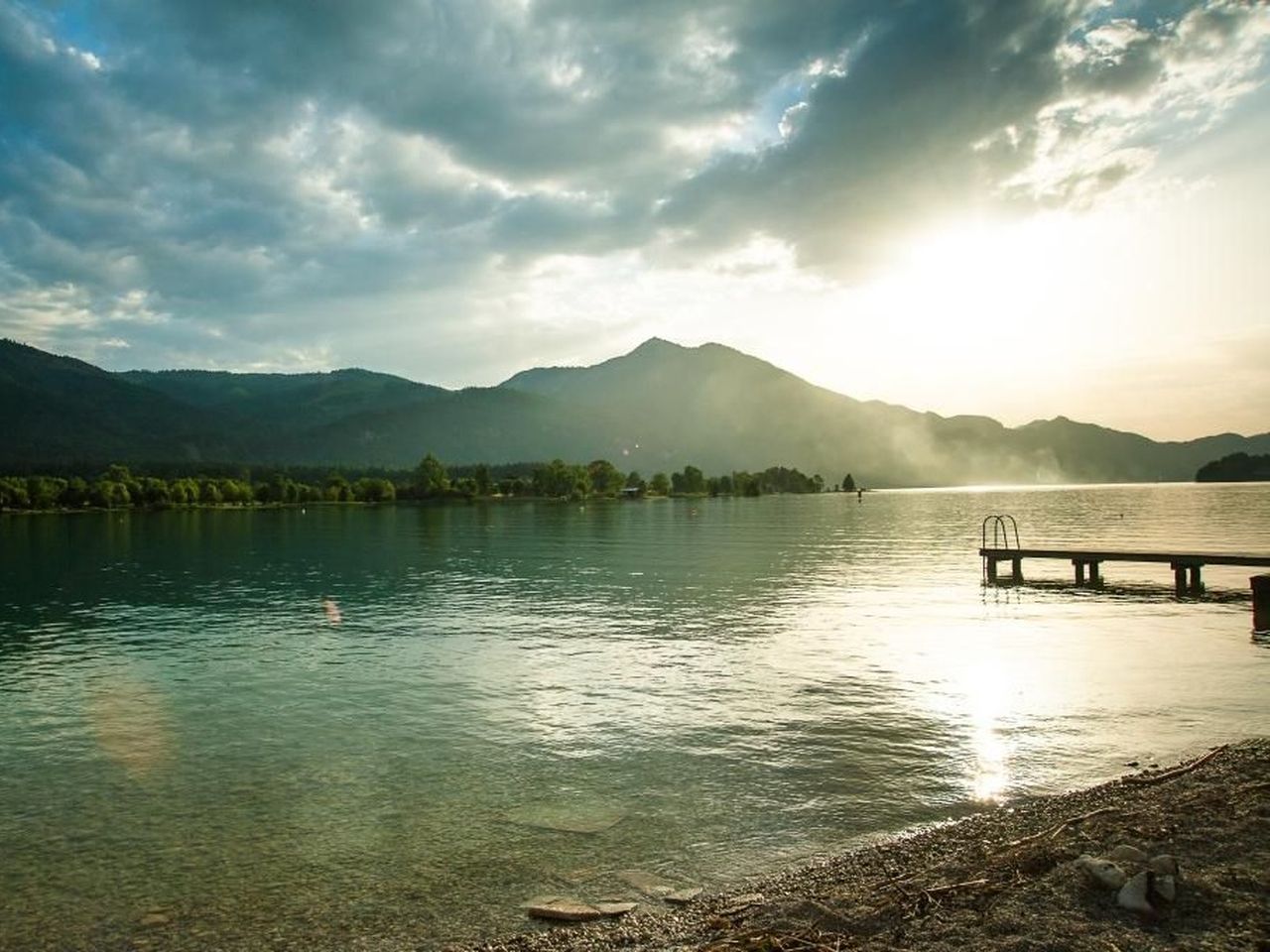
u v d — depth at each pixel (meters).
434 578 62.94
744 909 12.20
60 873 14.36
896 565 70.31
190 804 17.52
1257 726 21.95
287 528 143.12
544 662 31.78
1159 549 75.06
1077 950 9.92
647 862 14.40
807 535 114.19
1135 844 13.10
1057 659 31.25
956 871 12.89
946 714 23.72
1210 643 34.47
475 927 12.27
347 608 47.66
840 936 10.93
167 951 11.82
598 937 11.71
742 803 17.08
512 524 152.38
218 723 23.89
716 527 137.75
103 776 19.34
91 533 130.62
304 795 17.97
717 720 23.42
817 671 29.64
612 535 116.69
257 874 14.22
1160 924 10.37
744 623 40.88
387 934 12.15
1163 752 19.83
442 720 23.91
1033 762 19.33
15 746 21.83
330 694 27.20
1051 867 12.59
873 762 19.58
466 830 15.95
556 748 21.11
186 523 165.38
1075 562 56.25
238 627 41.38
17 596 54.31
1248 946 9.66
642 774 19.02
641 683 28.11
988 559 58.91
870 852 14.38
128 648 36.12
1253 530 102.38
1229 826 13.48
